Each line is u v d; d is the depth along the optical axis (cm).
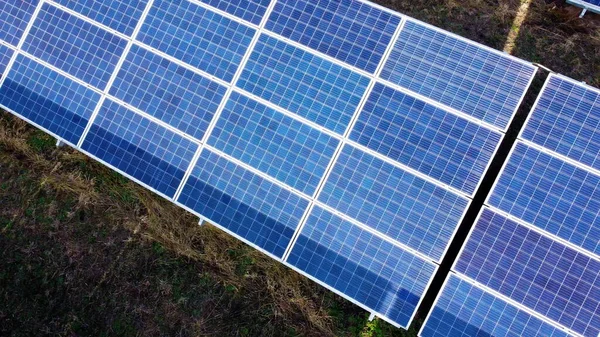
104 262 1186
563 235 883
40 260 1196
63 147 1213
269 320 1135
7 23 1130
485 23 1166
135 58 1059
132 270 1180
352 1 983
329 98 970
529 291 891
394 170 938
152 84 1047
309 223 965
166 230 1166
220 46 1023
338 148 959
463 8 1177
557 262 884
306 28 991
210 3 1041
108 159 1052
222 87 1015
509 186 905
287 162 978
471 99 916
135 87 1054
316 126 971
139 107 1049
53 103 1091
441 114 927
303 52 988
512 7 1166
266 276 1148
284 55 994
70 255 1192
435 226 917
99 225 1195
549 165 892
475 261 913
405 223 930
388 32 959
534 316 888
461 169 909
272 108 991
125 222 1184
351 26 976
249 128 998
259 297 1145
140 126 1045
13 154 1230
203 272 1166
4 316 1190
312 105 974
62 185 1195
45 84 1099
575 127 886
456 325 916
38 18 1118
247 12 1019
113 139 1055
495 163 1078
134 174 1037
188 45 1038
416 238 924
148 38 1058
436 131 925
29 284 1194
